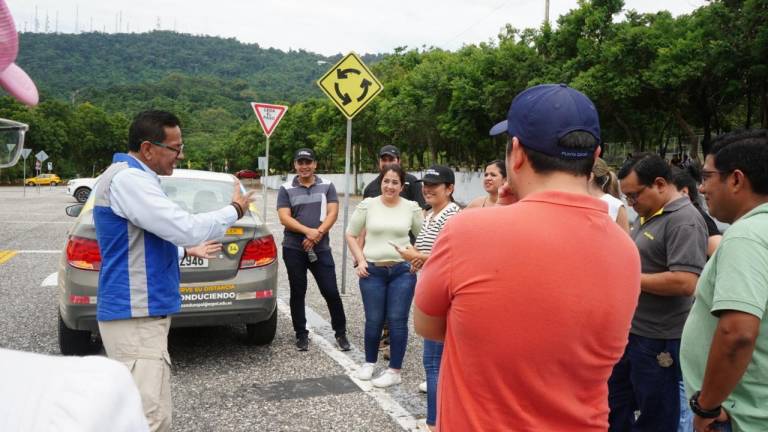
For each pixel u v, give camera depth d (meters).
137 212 2.70
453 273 1.47
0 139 1.23
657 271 2.94
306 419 3.84
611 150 25.23
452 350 1.52
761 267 1.81
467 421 1.45
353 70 7.78
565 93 1.51
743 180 2.00
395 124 29.73
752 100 18.30
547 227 1.43
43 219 17.69
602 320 1.43
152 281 2.81
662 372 2.94
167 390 2.87
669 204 2.96
